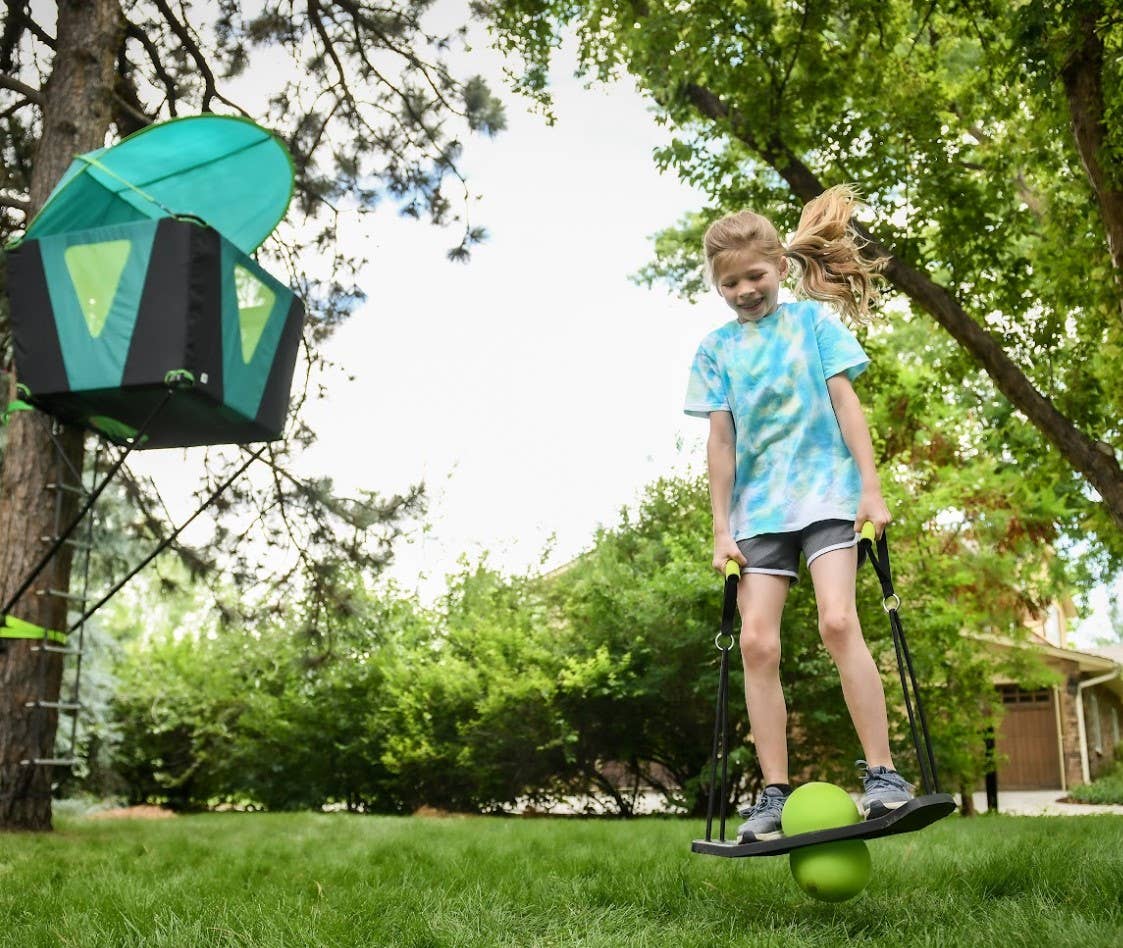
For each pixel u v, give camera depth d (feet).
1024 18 21.43
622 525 46.24
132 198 15.65
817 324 8.93
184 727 48.60
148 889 9.67
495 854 14.07
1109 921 6.92
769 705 8.32
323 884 10.34
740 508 8.77
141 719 48.03
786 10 29.32
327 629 30.30
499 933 7.44
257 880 10.83
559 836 19.16
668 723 39.60
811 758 37.11
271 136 16.72
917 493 43.78
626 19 28.66
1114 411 31.30
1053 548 45.68
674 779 41.34
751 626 8.43
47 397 13.91
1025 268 30.81
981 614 42.78
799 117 28.73
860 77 29.96
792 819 7.51
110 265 13.64
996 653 42.91
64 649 19.36
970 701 39.24
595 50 30.01
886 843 14.60
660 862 11.75
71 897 9.07
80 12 22.34
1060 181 31.89
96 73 22.21
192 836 19.80
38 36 24.30
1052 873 9.00
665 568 41.50
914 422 40.16
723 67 26.91
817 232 9.60
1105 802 55.83
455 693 42.57
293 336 15.87
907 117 29.09
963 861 11.10
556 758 41.29
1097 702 77.41
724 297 9.25
